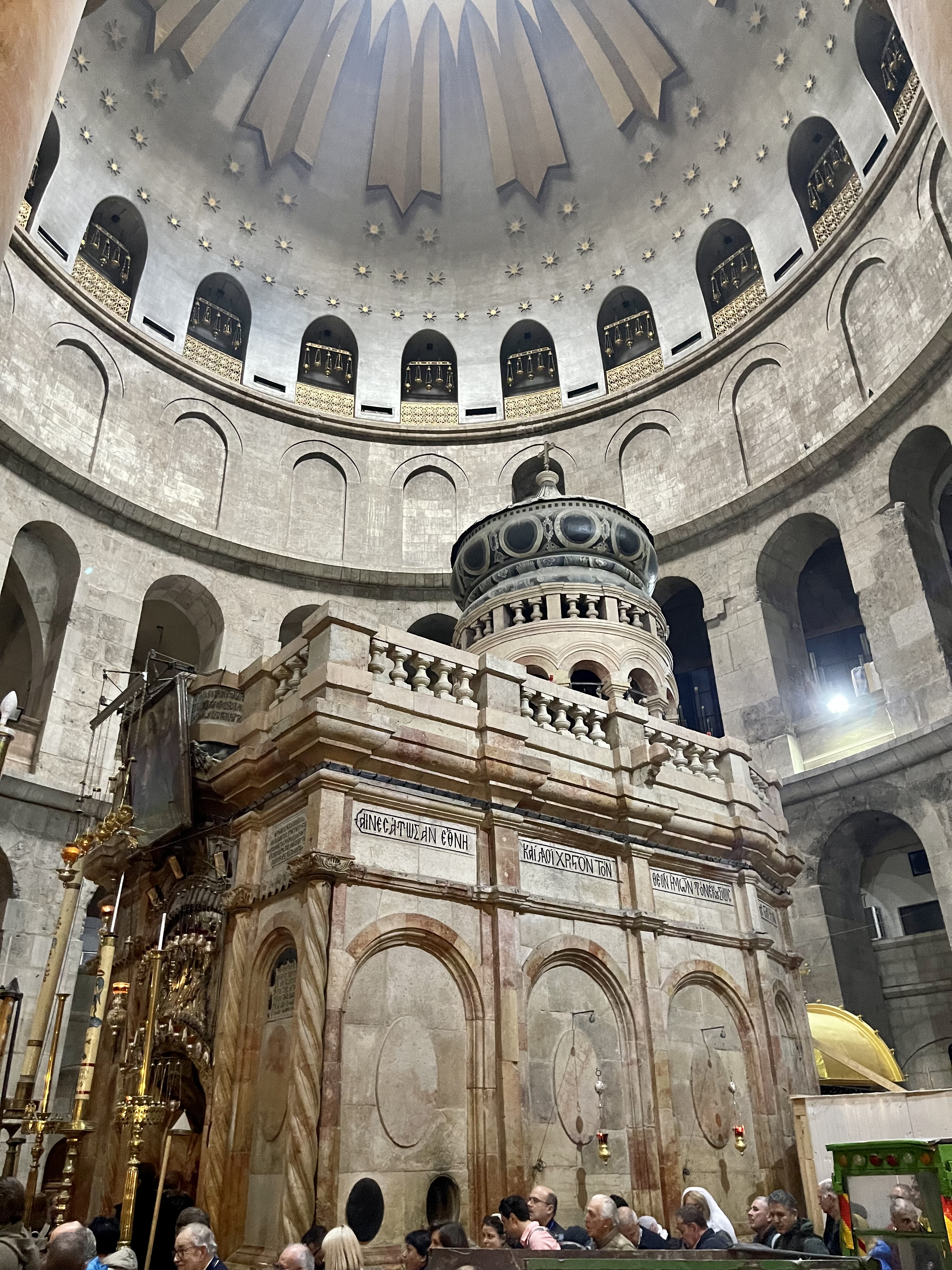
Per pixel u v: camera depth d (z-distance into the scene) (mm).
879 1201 6230
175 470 28031
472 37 32938
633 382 31516
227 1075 9648
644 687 17172
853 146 26344
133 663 29453
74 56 27250
